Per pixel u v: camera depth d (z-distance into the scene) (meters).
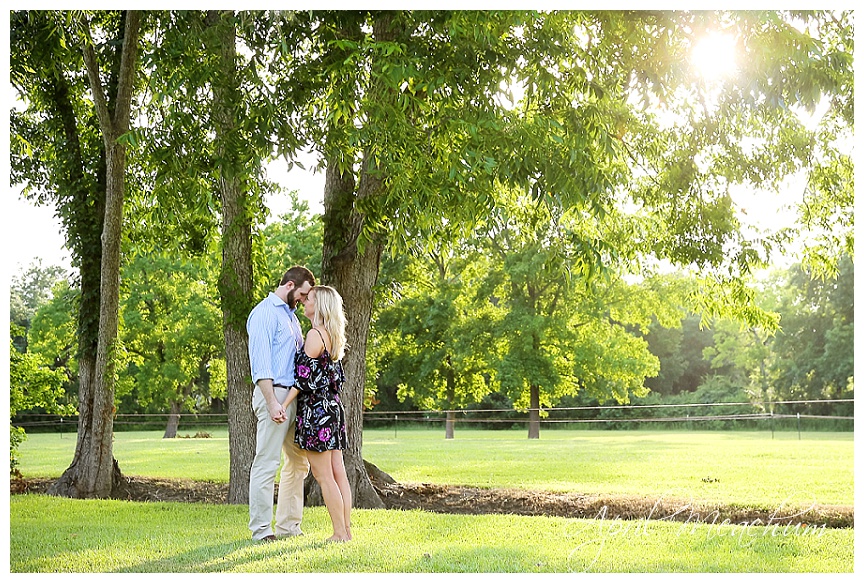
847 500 9.71
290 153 7.34
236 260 10.00
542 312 32.19
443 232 8.82
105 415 11.21
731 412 48.38
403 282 25.09
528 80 7.56
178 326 33.47
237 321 9.93
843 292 45.78
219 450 22.98
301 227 33.06
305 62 7.84
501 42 7.45
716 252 11.65
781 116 9.96
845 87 9.80
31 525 7.43
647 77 8.45
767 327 12.62
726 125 11.07
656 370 33.47
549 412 49.56
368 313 10.09
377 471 10.98
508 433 39.03
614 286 30.59
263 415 6.32
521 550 5.97
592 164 7.33
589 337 32.44
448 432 32.97
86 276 12.15
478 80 7.20
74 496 11.20
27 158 13.18
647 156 11.53
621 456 19.08
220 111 8.09
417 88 7.06
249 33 7.61
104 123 10.91
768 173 11.52
